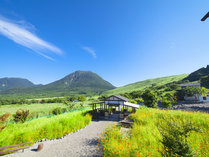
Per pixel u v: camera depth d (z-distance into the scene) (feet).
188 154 12.34
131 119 44.34
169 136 13.96
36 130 29.89
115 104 59.21
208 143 17.39
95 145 24.18
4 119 30.04
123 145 19.31
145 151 16.69
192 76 279.28
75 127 35.55
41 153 21.79
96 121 48.55
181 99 124.88
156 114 40.34
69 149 22.98
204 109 65.57
